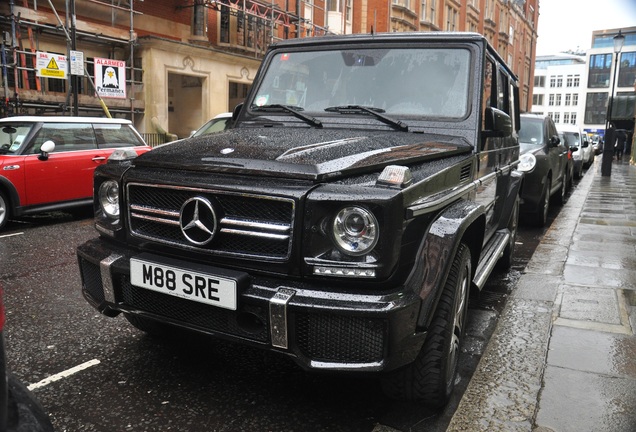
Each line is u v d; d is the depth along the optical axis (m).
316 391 3.08
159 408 2.87
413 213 2.37
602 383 3.20
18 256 6.18
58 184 8.23
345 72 3.84
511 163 5.20
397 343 2.29
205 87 20.36
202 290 2.49
